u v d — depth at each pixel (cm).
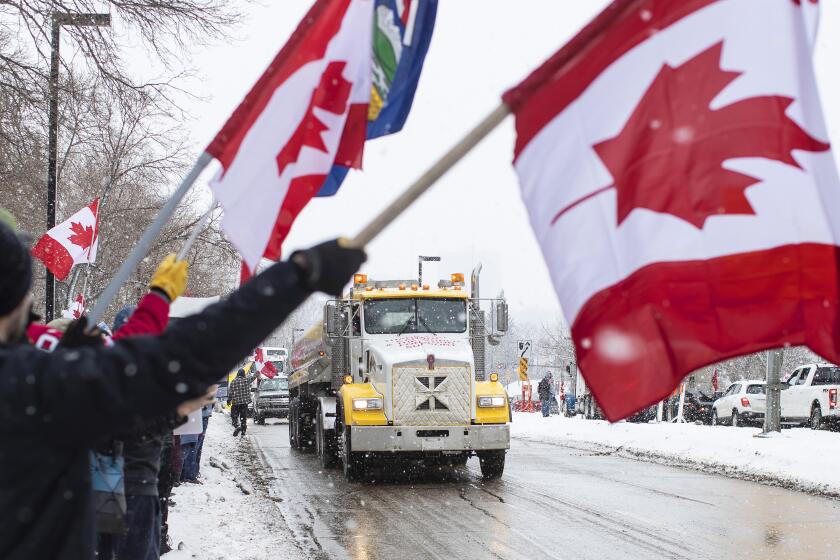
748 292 358
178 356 194
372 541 1018
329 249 201
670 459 2006
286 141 476
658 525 1115
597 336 363
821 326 358
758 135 362
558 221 366
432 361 1561
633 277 362
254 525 1110
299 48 479
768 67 364
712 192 362
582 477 1656
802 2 367
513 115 368
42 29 1552
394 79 554
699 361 361
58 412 188
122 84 1636
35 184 1773
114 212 2491
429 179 283
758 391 3222
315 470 1823
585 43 364
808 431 2255
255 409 4084
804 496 1380
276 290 197
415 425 1555
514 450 2288
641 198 365
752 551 943
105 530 471
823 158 365
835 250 359
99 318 412
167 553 885
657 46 367
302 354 2269
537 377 9712
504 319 1669
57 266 1498
